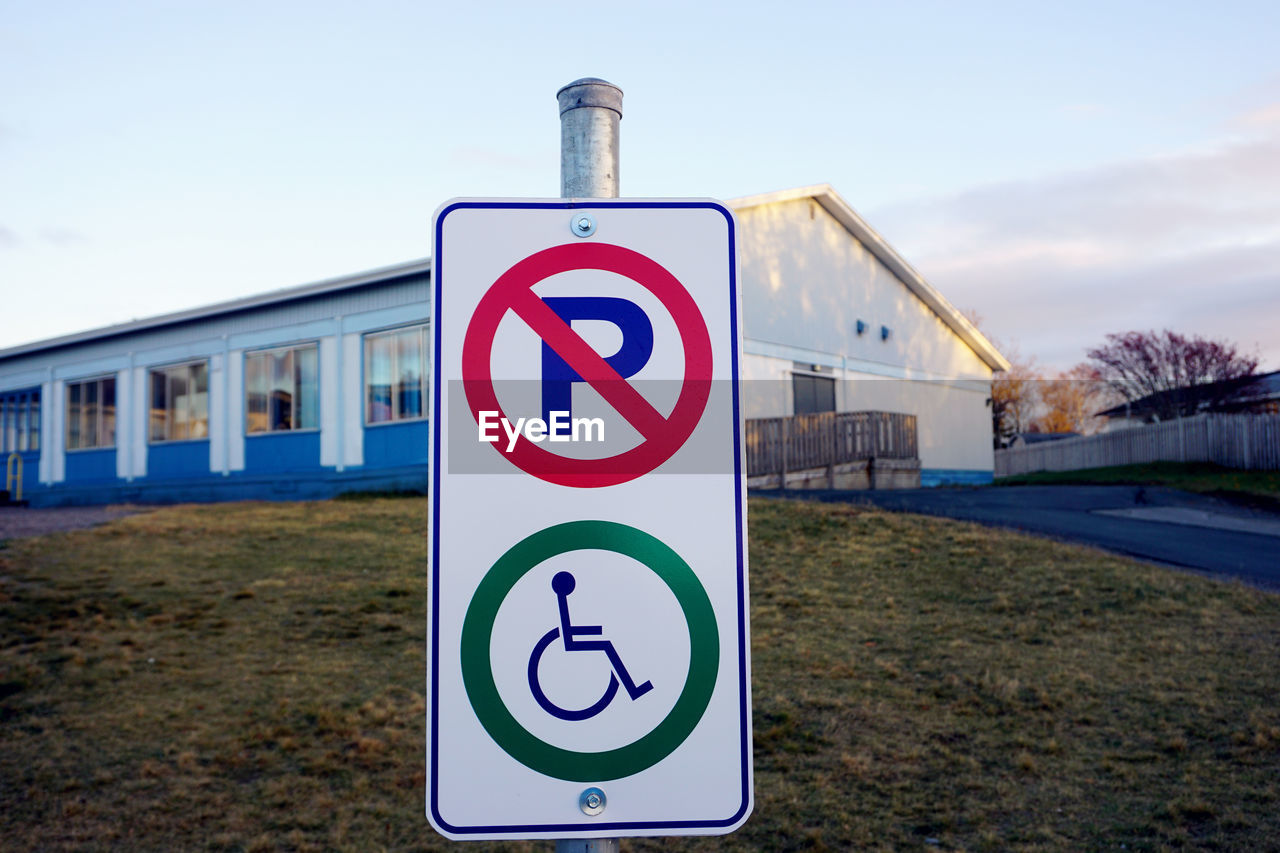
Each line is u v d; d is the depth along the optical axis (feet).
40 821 16.42
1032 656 23.50
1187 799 16.01
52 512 54.39
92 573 32.86
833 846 15.23
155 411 67.36
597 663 5.35
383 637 26.37
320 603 29.50
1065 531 39.09
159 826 16.24
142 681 22.91
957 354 90.07
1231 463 74.49
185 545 38.04
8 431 78.02
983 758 18.20
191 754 18.80
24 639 25.80
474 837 5.21
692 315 5.63
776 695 21.59
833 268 71.72
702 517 5.48
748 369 61.16
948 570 31.68
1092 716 19.71
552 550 5.41
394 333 55.72
